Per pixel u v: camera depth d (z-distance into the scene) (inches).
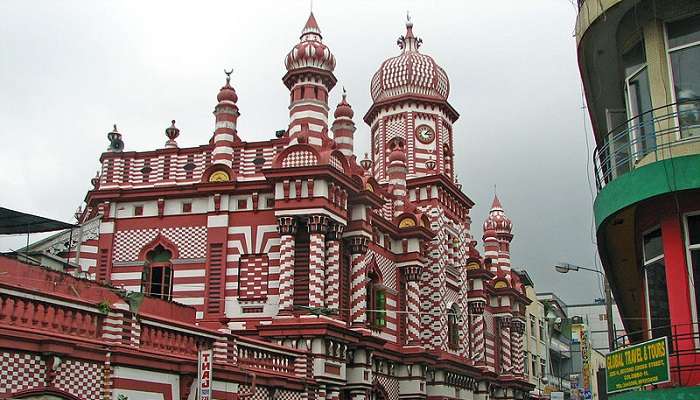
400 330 1657.2
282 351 1152.2
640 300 807.7
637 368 665.0
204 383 858.1
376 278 1592.0
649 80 720.3
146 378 807.1
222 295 1363.2
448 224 1898.4
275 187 1333.7
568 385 3373.5
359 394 1382.9
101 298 858.8
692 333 633.0
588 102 847.1
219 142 1440.7
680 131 693.3
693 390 619.2
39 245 1454.2
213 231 1396.4
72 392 709.9
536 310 2974.9
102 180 1478.8
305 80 1419.8
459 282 1930.4
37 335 673.6
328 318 1248.2
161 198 1437.0
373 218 1565.0
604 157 789.9
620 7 715.4
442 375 1727.4
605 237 768.3
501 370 2250.2
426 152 1963.6
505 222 2458.2
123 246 1433.3
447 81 2081.7
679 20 716.0
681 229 675.4
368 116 2069.4
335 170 1327.5
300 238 1341.0
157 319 845.8
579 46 775.1
